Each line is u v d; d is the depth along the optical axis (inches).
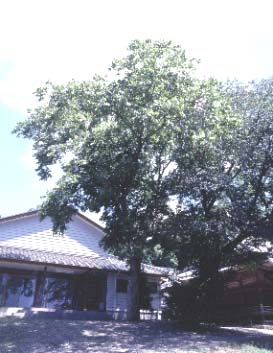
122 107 749.3
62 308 1055.0
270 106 794.8
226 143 794.2
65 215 845.8
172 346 580.1
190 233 726.5
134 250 762.8
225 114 754.8
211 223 736.3
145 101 748.6
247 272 1124.5
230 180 783.1
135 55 778.2
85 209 815.1
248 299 1143.6
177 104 723.4
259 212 809.5
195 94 761.0
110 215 794.2
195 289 817.5
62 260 1043.3
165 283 1284.4
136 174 792.3
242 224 757.9
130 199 814.5
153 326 778.2
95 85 792.9
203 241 746.2
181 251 754.8
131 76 764.0
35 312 930.7
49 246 1116.5
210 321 834.8
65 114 829.2
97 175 743.7
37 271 1040.8
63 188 800.3
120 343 596.1
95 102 784.3
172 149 787.4
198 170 795.4
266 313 1039.6
